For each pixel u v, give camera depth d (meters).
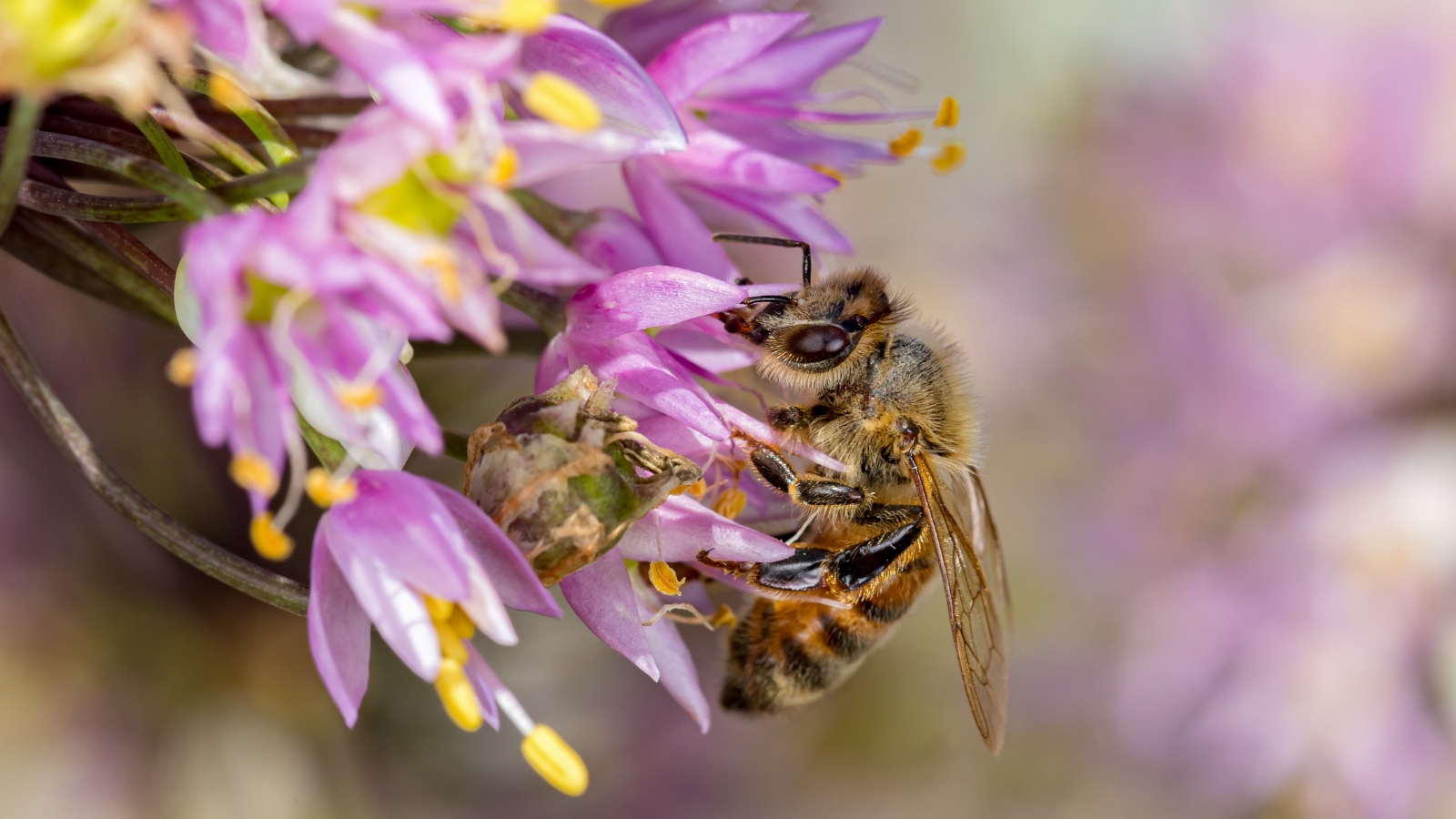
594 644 0.15
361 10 0.10
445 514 0.10
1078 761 0.16
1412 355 0.15
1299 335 0.15
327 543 0.10
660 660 0.11
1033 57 0.18
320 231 0.10
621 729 0.15
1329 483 0.15
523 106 0.10
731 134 0.11
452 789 0.14
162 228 0.11
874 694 0.16
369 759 0.14
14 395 0.13
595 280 0.11
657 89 0.10
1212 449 0.15
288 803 0.13
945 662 0.16
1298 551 0.15
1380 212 0.15
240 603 0.13
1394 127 0.15
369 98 0.11
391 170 0.10
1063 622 0.16
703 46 0.11
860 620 0.12
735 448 0.11
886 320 0.12
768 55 0.11
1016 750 0.16
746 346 0.11
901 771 0.16
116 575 0.13
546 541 0.10
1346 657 0.15
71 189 0.10
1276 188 0.15
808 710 0.16
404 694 0.14
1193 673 0.15
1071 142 0.16
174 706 0.13
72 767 0.13
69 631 0.13
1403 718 0.15
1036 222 0.17
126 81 0.10
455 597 0.10
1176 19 0.16
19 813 0.13
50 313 0.13
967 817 0.16
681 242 0.11
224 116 0.11
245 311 0.10
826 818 0.16
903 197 0.18
